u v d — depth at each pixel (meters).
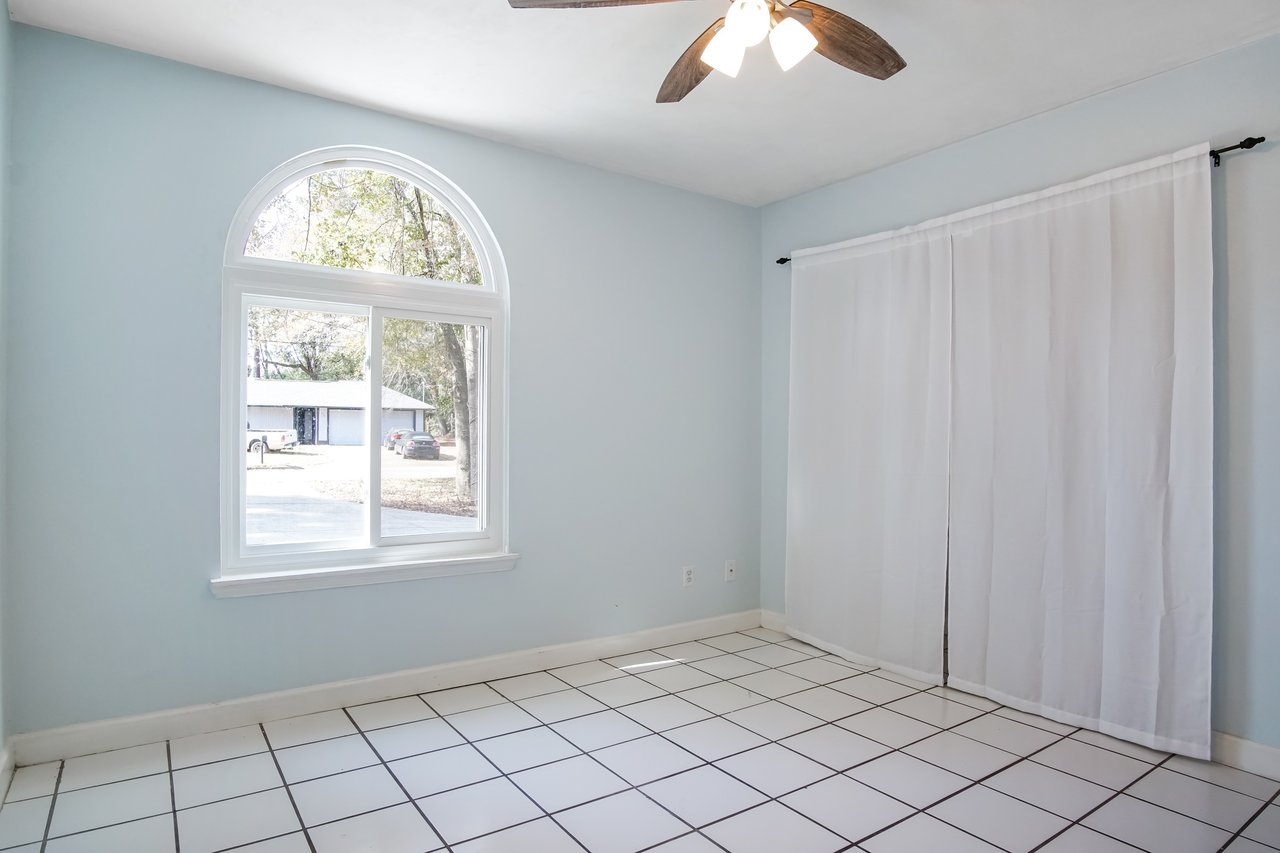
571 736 2.75
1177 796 2.32
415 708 3.03
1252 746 2.50
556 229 3.63
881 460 3.64
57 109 2.52
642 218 3.93
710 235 4.22
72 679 2.53
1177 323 2.63
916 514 3.46
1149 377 2.70
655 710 3.03
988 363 3.21
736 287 4.33
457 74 2.80
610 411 3.81
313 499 3.12
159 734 2.65
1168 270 2.67
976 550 3.23
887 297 3.64
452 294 3.39
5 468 2.41
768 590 4.37
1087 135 2.96
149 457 2.66
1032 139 3.13
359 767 2.47
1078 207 2.92
